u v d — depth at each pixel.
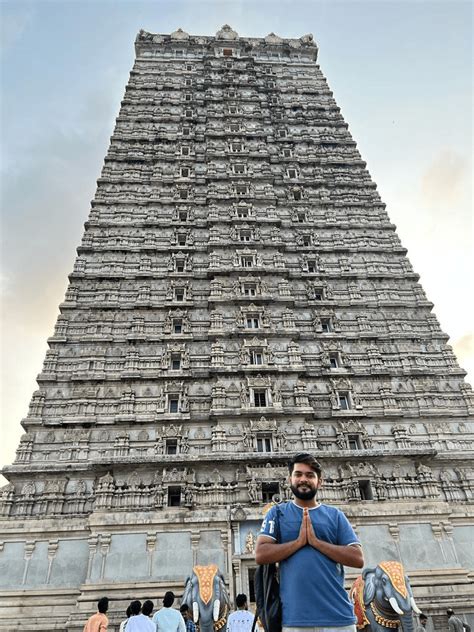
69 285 35.22
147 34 59.41
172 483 25.14
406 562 23.58
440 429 30.19
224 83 54.09
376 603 14.80
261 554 5.59
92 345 32.22
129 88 52.28
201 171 44.88
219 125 49.34
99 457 27.09
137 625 12.85
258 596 5.71
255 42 60.91
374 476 26.19
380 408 30.70
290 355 32.34
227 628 14.85
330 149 49.00
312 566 5.43
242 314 34.12
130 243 38.25
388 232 41.91
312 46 61.34
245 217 40.66
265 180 44.00
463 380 32.81
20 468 25.92
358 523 24.59
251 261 38.09
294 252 39.34
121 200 41.06
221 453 27.08
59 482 25.73
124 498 24.75
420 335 35.22
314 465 6.26
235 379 30.80
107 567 22.58
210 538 23.67
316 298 37.44
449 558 23.86
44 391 29.77
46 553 23.56
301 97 55.00
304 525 5.77
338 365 33.16
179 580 22.34
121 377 30.44
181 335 33.00
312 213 42.59
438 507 25.31
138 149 45.62
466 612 21.72
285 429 28.73
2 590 22.41
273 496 25.33
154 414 29.11
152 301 34.84
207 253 38.38
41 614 21.92
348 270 38.56
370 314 36.34
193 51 59.31
